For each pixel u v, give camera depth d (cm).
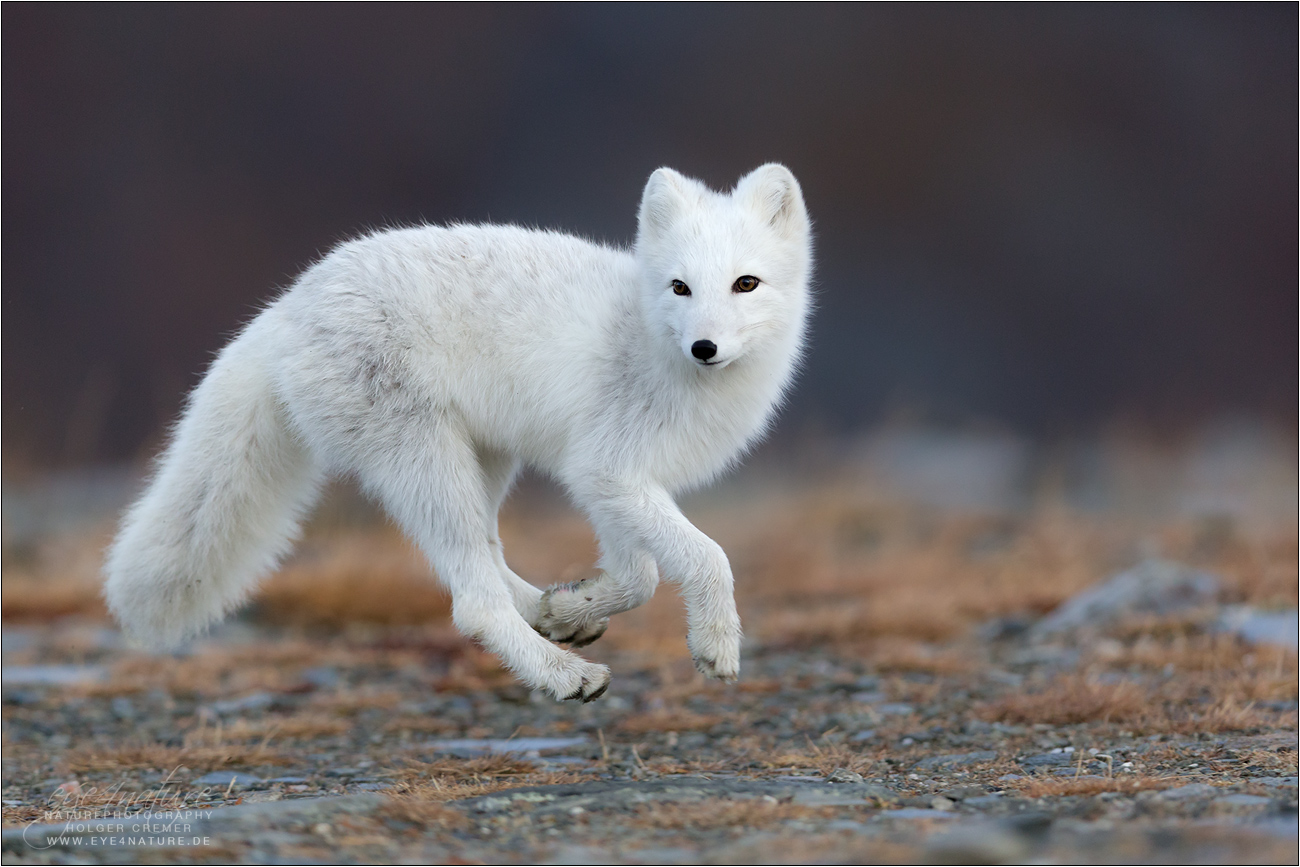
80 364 5206
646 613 2086
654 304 1173
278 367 1239
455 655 1823
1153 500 3016
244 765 1269
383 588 2111
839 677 1602
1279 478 3066
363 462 1227
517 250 1243
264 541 1320
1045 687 1438
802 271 1220
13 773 1255
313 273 1266
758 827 880
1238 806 866
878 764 1159
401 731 1427
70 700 1572
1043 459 3631
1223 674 1432
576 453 1212
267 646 1853
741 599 2258
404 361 1204
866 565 2398
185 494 1259
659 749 1286
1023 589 2109
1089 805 901
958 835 828
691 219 1166
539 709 1520
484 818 912
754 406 1227
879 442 3819
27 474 3591
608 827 888
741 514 3139
